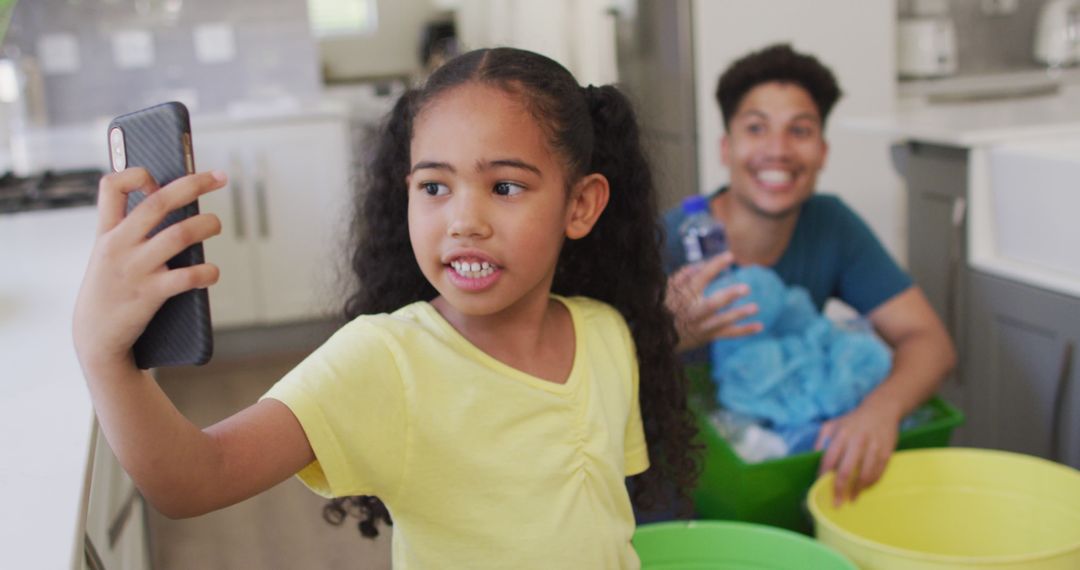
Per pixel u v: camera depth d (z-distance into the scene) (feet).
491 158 2.89
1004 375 7.01
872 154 12.17
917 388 5.57
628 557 3.31
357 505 3.87
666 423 3.94
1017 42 12.91
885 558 4.33
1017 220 7.01
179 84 16.01
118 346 2.14
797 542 4.55
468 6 22.43
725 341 5.61
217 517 9.11
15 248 6.40
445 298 2.98
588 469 3.12
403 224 3.69
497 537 2.97
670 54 12.33
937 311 8.05
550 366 3.22
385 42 23.85
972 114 8.99
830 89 5.90
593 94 3.59
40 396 3.64
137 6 15.71
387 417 2.85
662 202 4.50
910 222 8.42
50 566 2.38
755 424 5.48
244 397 12.52
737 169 5.98
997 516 5.25
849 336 5.66
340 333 2.96
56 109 15.66
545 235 2.99
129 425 2.23
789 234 6.16
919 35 12.33
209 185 2.17
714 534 4.73
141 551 5.73
